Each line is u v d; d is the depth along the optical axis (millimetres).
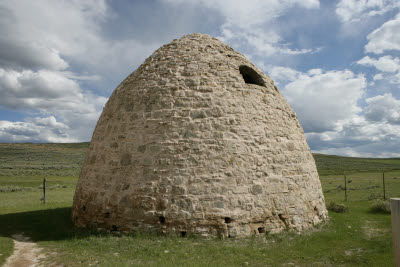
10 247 6750
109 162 8336
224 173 7387
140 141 7945
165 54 9422
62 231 8352
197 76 8422
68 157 65000
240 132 7871
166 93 8219
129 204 7520
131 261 5664
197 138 7602
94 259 5836
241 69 9539
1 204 14484
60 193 20703
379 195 16750
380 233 7988
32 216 10727
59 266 5566
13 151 68125
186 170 7344
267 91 9133
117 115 8844
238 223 7172
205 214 7074
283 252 6281
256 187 7555
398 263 3160
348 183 27797
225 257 5926
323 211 9359
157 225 7156
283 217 7754
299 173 8625
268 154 8047
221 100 8102
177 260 5676
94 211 8234
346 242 7098
